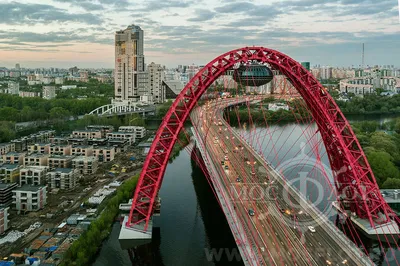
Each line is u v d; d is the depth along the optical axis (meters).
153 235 167.75
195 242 162.00
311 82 177.38
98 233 162.88
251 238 129.50
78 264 141.50
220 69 172.50
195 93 170.62
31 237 165.75
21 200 196.50
